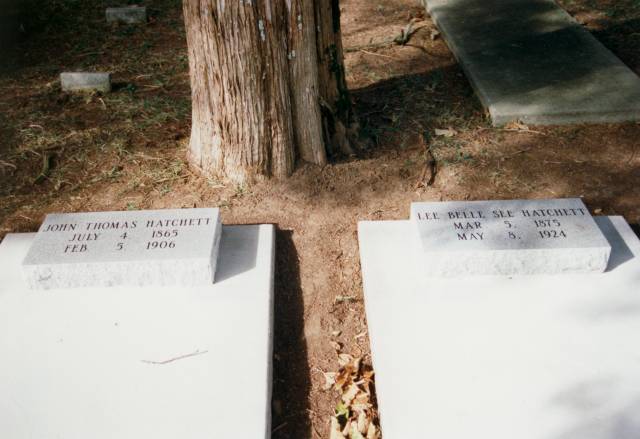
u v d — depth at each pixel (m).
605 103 4.80
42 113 5.09
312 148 4.25
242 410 2.87
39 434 2.77
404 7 7.01
